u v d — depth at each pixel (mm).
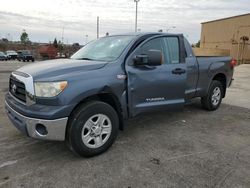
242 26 33906
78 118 3568
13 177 3252
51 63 4148
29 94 3508
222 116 6129
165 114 6125
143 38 4547
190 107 6852
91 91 3664
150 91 4488
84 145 3670
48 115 3361
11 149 4039
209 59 6062
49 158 3768
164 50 4785
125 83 4125
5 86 9922
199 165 3637
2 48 75438
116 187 3086
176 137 4684
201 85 5871
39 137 3475
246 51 32594
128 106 4230
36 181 3178
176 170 3486
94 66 3908
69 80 3527
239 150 4184
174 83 4824
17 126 3750
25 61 41438
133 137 4641
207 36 41844
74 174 3348
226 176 3359
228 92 9781
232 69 6793
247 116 6195
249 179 3305
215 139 4645
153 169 3502
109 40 4898
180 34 5156
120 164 3625
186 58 5316
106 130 3934
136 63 4219
